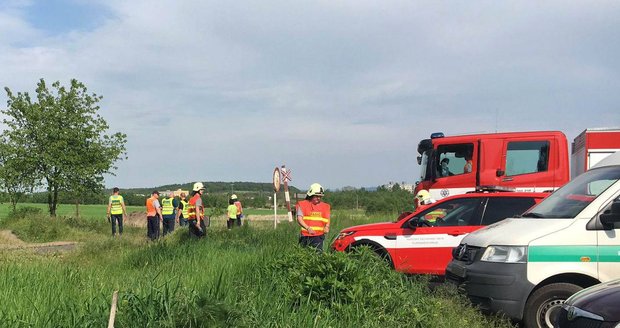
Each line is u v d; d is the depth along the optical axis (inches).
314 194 401.1
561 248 255.0
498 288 260.7
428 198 523.5
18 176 1115.3
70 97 1163.3
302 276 276.7
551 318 253.6
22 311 206.4
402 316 253.9
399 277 311.4
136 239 664.4
